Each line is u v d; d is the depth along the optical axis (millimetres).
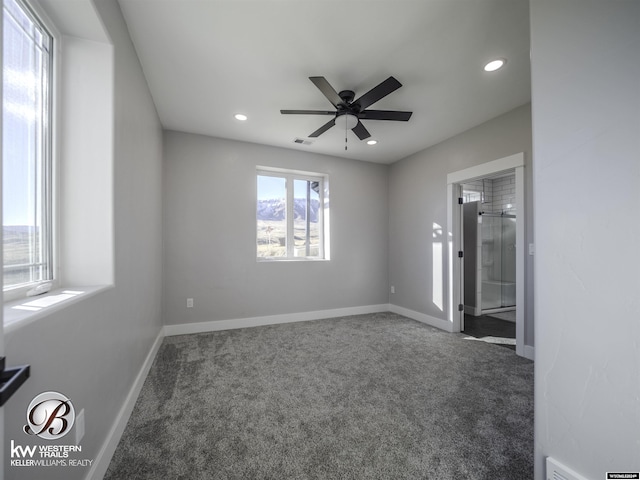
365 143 3777
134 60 1897
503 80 2346
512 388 2080
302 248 4277
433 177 3842
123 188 1597
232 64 2139
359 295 4480
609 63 803
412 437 1540
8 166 989
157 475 1270
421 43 1920
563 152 909
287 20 1724
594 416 829
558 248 922
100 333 1256
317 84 2029
